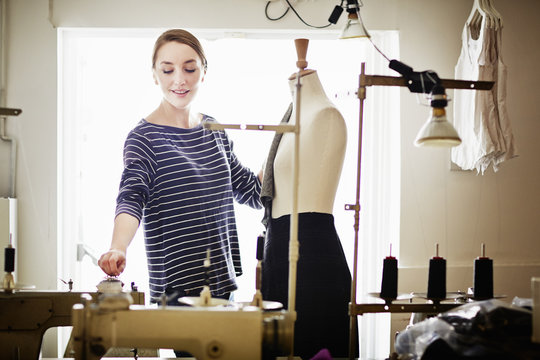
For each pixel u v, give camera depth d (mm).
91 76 3404
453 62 3371
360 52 3461
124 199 2537
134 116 3424
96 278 3404
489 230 3398
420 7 3357
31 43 3219
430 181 3359
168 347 1660
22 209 3213
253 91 3428
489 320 1730
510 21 3414
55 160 3225
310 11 3309
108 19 3244
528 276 3393
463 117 3119
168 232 2723
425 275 3316
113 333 1621
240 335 1646
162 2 3264
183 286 2705
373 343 3492
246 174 2988
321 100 2455
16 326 2074
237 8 3289
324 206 2416
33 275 3213
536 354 1603
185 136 2842
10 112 1911
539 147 3428
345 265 2414
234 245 2910
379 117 3473
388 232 3475
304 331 2338
